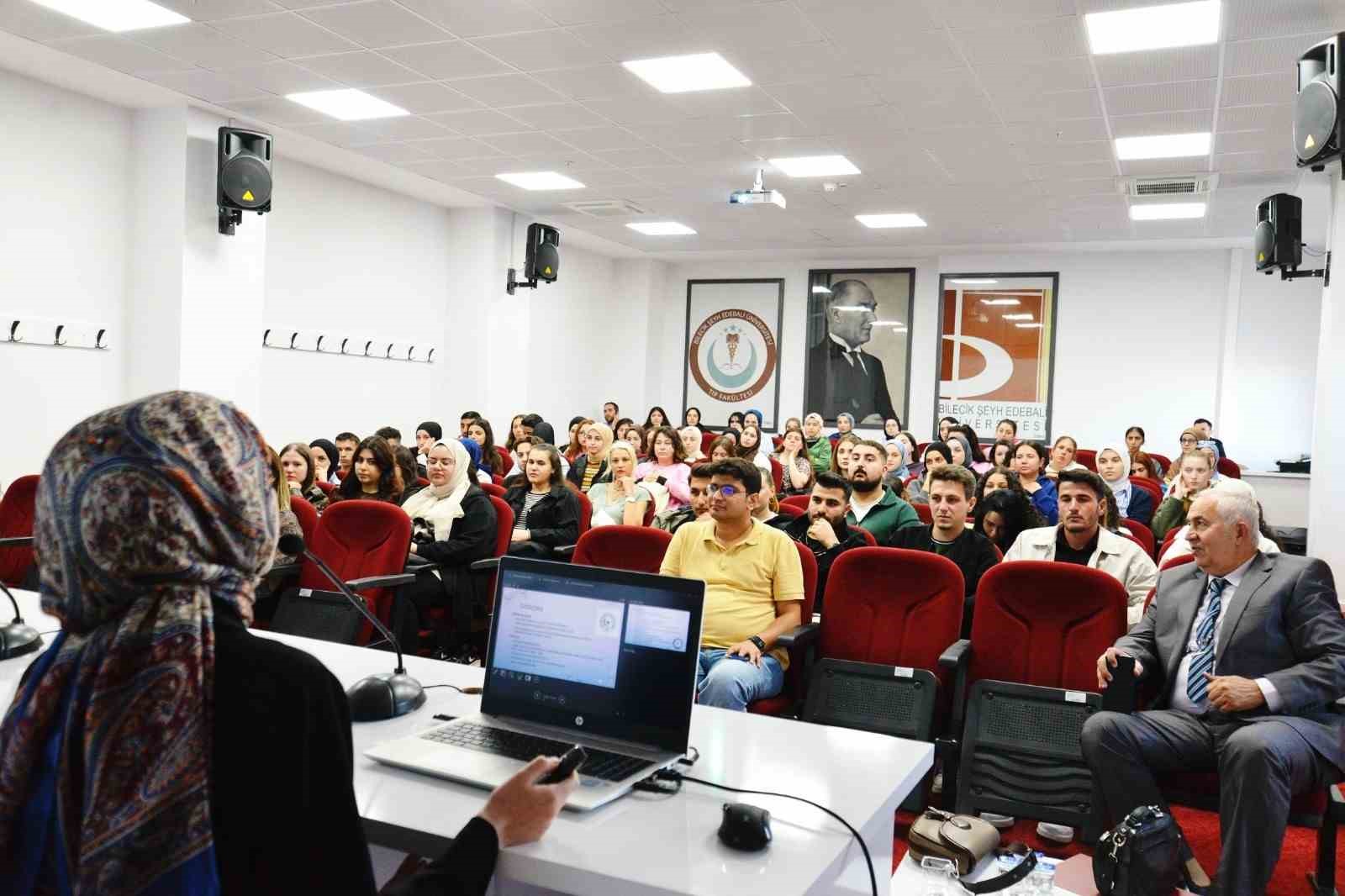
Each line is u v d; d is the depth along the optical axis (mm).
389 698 1857
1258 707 2588
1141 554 3592
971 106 6199
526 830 1235
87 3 5191
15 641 2121
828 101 6223
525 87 6227
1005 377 11461
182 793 817
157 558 844
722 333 13008
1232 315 10672
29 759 854
